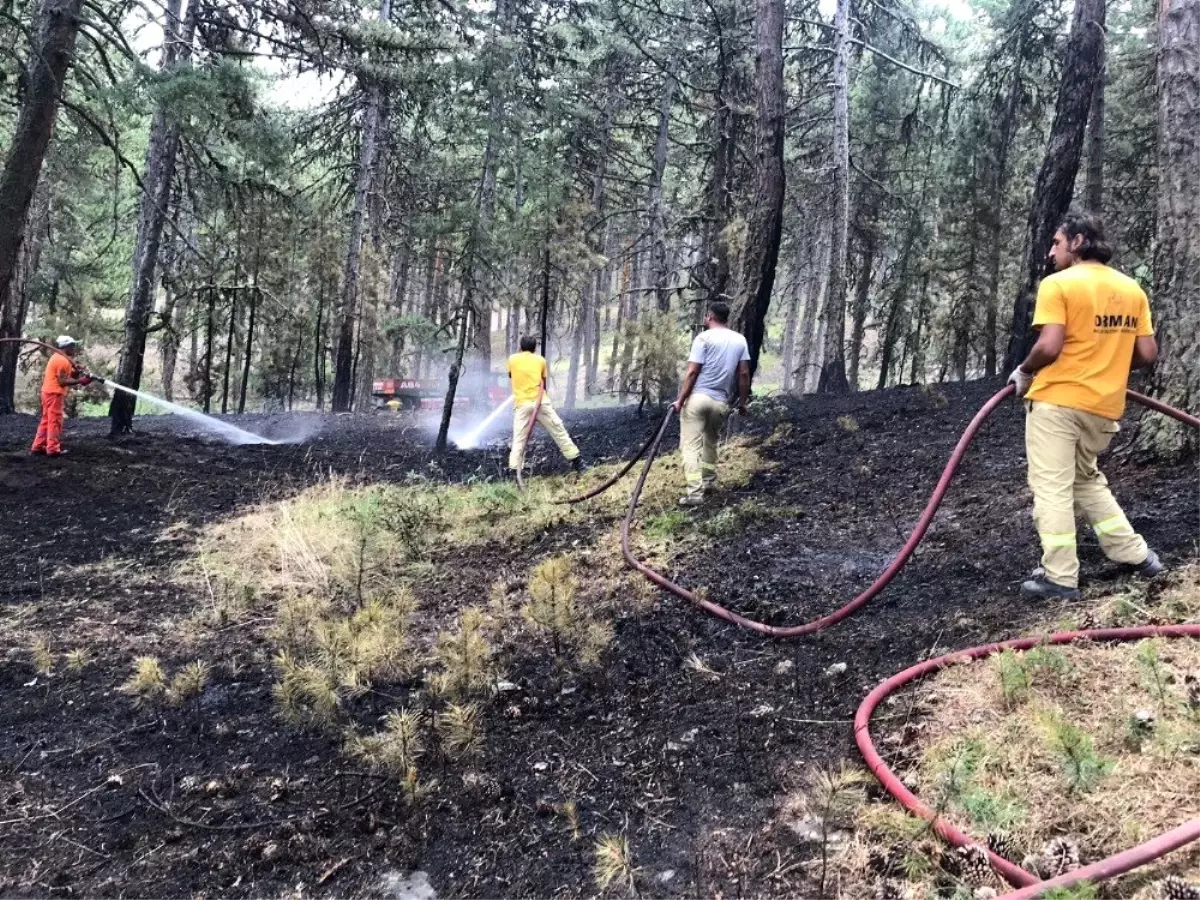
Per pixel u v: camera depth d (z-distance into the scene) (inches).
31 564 249.6
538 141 831.7
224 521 302.7
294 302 738.8
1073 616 132.2
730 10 636.1
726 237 453.4
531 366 336.2
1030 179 706.2
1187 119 189.8
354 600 206.4
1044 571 142.5
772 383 1408.7
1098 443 140.2
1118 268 623.8
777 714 125.2
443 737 128.9
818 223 813.2
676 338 505.4
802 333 1024.9
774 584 183.9
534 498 300.5
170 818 116.0
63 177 618.8
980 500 212.8
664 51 781.3
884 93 775.1
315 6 440.5
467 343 482.9
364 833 109.0
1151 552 140.2
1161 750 94.2
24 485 345.4
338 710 142.6
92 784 126.6
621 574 205.0
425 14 729.6
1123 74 620.1
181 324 648.4
